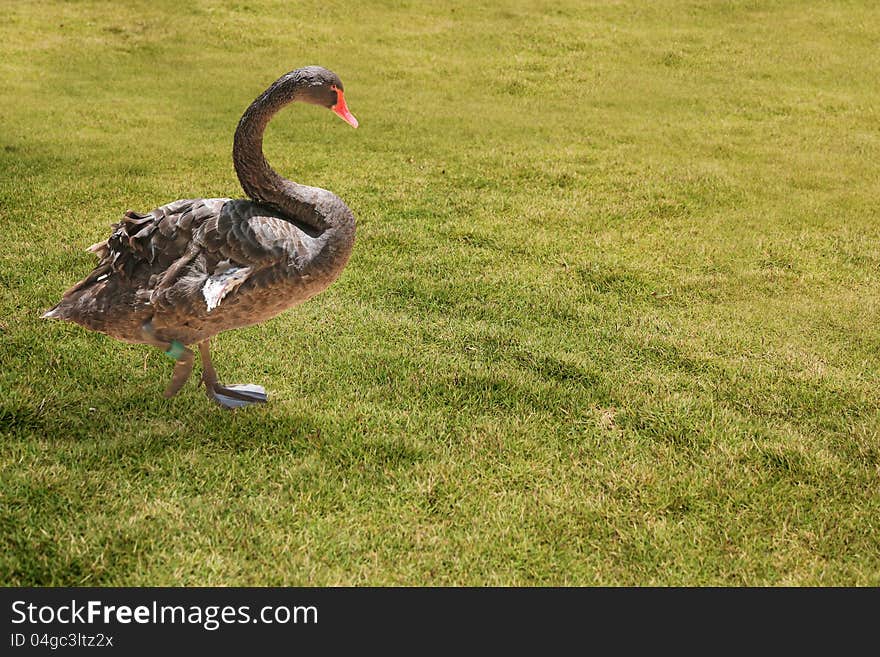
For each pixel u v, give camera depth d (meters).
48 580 3.52
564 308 6.24
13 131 10.28
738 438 4.62
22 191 8.10
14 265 6.36
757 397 5.09
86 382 4.93
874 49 15.52
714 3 18.12
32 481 3.98
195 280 3.99
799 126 11.66
